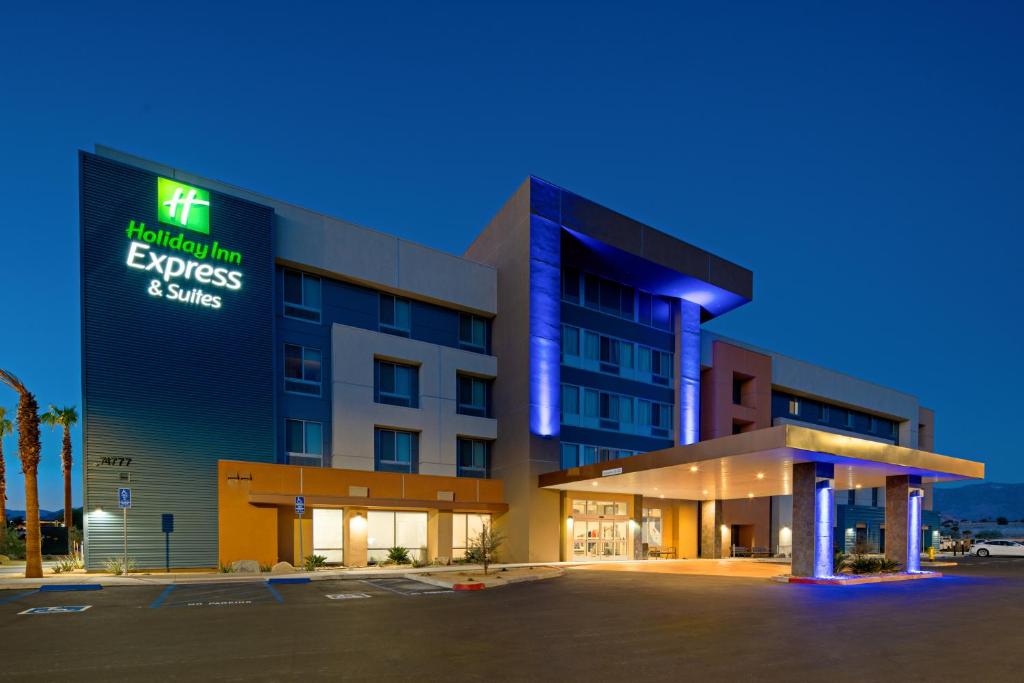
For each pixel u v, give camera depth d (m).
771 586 21.22
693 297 42.72
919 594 19.42
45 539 41.41
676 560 36.59
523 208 34.88
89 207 24.47
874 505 59.50
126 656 9.89
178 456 25.14
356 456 30.06
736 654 10.35
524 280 34.34
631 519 36.44
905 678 8.99
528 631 12.32
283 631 12.11
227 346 26.81
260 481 26.77
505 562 33.03
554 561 32.88
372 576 23.86
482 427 34.81
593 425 36.78
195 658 9.77
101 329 24.14
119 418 24.16
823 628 12.96
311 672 8.95
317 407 29.64
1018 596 19.14
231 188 28.53
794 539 23.81
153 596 17.62
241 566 24.66
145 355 24.92
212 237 27.03
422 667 9.27
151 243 25.56
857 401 57.84
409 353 32.66
